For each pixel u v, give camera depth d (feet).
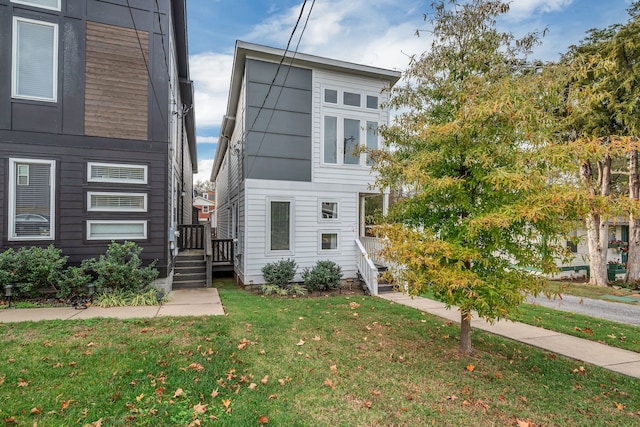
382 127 17.53
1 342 14.29
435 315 22.29
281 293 28.04
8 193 22.21
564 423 10.12
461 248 12.95
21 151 22.53
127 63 25.13
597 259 40.06
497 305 12.75
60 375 11.61
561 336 18.52
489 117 12.46
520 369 14.01
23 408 9.66
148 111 25.59
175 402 10.32
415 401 11.07
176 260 32.32
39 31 23.21
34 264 21.11
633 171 39.24
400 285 14.08
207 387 11.30
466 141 13.32
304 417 9.89
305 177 31.96
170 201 28.60
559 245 13.38
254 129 30.50
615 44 33.04
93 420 9.27
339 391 11.52
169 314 19.72
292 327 18.12
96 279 23.43
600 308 27.30
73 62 23.81
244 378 12.00
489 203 13.06
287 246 31.17
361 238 36.27
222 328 17.12
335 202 32.91
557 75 12.96
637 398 11.71
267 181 30.60
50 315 18.81
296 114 31.81
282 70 31.50
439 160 13.83
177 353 13.83
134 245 23.77
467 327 15.52
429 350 15.74
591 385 12.67
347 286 32.60
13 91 22.50
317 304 24.14
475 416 10.33
